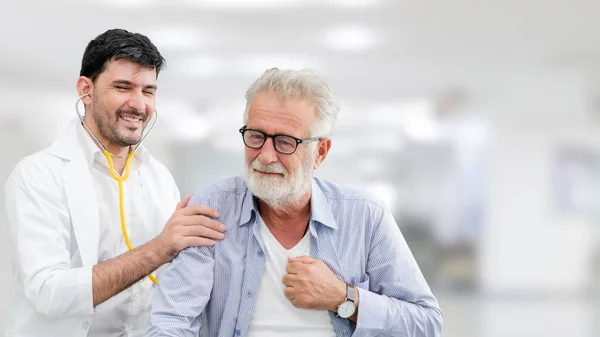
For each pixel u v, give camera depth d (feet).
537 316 19.40
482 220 25.81
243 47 19.54
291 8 15.66
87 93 5.17
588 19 16.57
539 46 19.94
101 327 5.13
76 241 5.10
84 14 16.03
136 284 5.29
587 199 24.62
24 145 20.71
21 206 4.84
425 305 4.56
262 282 4.37
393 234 4.68
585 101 24.07
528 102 24.54
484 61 21.66
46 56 19.20
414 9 15.90
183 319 4.13
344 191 4.75
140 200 5.58
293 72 4.22
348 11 16.06
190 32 17.81
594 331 17.30
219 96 25.44
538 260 25.20
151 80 5.16
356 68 22.17
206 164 27.17
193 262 4.30
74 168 5.15
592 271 24.61
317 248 4.46
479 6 15.51
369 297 4.28
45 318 4.84
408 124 26.63
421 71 22.59
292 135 4.10
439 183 26.48
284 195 4.17
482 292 23.72
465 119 25.54
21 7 15.43
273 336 4.30
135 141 5.18
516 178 25.34
